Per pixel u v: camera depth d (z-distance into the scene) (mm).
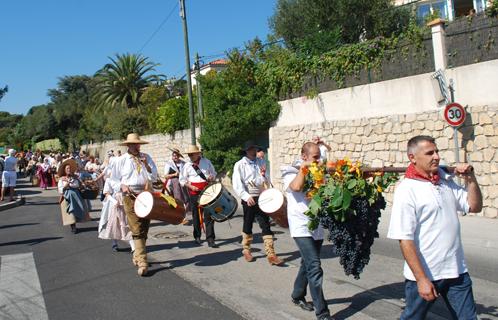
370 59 14039
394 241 9070
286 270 7113
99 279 6930
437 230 3479
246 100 18359
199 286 6418
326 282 6398
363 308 5332
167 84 45625
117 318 5301
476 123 11039
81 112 62156
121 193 7824
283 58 17859
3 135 80438
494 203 10719
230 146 19438
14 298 6137
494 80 10766
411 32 12883
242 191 7441
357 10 19594
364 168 4484
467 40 11367
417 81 12570
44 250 9195
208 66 39844
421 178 3561
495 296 5609
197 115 23469
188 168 9398
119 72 47281
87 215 11406
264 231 7480
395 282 6320
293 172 5145
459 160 11391
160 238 10062
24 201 19375
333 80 15328
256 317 5164
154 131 31562
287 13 21391
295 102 16969
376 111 13773
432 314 5039
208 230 8977
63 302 5922
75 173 11359
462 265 3553
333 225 4367
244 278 6738
